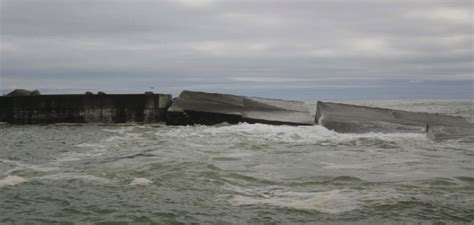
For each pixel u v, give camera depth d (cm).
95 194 934
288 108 2523
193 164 1217
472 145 1759
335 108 2405
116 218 790
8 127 2522
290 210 832
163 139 1831
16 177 1087
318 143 1733
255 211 827
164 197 916
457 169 1224
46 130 2333
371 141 1791
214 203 878
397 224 755
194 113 2389
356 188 991
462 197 914
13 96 2686
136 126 2466
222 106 2491
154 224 765
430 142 1811
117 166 1215
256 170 1191
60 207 848
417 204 855
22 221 776
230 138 1833
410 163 1319
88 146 1684
